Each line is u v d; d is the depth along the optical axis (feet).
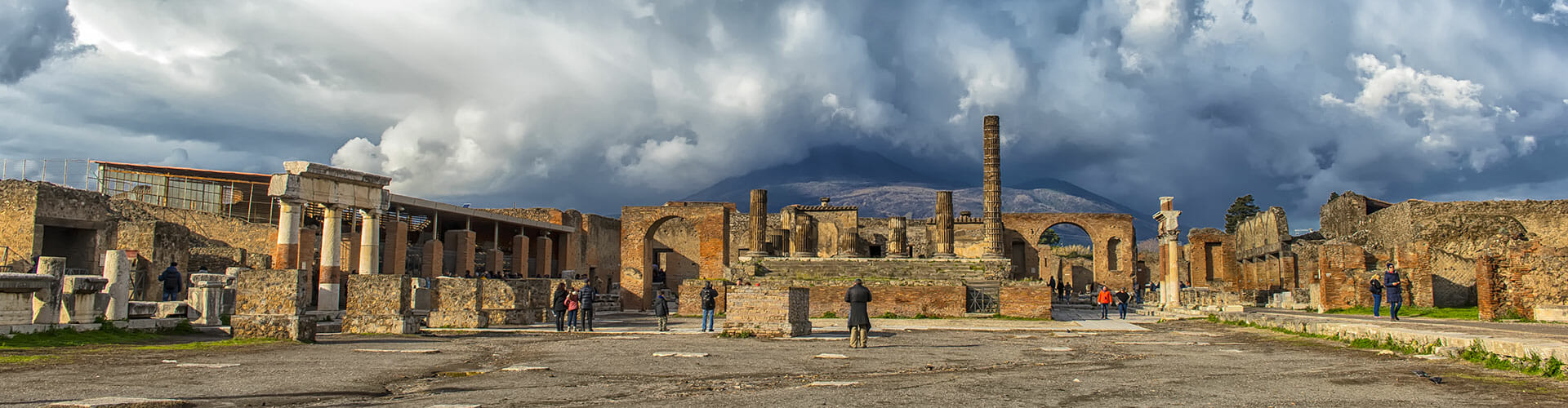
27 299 56.85
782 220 191.21
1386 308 109.40
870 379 41.50
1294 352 58.65
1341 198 182.09
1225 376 42.78
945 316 117.19
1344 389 37.17
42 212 104.22
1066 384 38.96
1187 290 158.51
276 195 102.01
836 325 98.02
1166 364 50.16
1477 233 141.69
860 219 245.86
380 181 115.44
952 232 164.25
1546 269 81.76
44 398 31.19
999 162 170.50
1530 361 42.47
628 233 159.22
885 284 119.44
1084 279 245.45
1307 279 139.03
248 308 66.59
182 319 72.59
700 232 159.74
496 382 39.40
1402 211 149.79
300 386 36.40
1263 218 189.47
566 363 48.70
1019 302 116.16
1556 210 142.00
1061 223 232.32
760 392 35.65
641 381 40.01
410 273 165.07
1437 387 37.76
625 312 146.72
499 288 96.94
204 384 36.73
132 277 107.76
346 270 143.54
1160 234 159.74
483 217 176.04
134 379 37.88
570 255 204.33
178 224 133.28
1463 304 121.29
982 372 45.19
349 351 56.65
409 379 40.22
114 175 146.30
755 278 134.82
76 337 58.80
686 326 95.96
